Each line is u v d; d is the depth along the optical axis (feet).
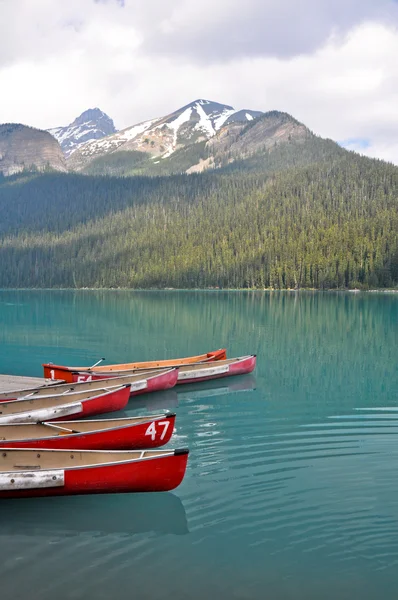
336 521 33.06
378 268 457.68
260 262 515.91
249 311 218.59
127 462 35.78
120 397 59.98
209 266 543.80
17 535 32.83
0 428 44.01
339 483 38.65
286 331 143.84
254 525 32.86
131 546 31.19
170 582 27.63
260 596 26.50
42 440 40.73
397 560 29.09
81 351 111.96
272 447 47.09
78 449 39.58
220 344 119.03
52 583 27.68
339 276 462.19
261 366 91.40
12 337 135.13
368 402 64.49
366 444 47.73
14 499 37.45
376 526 32.35
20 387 68.44
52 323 172.24
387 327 153.58
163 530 32.68
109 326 160.15
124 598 26.48
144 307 250.57
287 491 37.45
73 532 33.01
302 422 55.57
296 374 83.87
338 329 148.25
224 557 29.68
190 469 41.81
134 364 82.99
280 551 30.09
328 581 27.50
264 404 64.08
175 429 53.36
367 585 27.20
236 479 39.68
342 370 86.99
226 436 50.70
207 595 26.61
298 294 405.80
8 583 27.73
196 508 35.24
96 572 28.66
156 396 69.51
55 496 37.09
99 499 37.58
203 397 68.59
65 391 63.67
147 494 37.96
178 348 114.32
